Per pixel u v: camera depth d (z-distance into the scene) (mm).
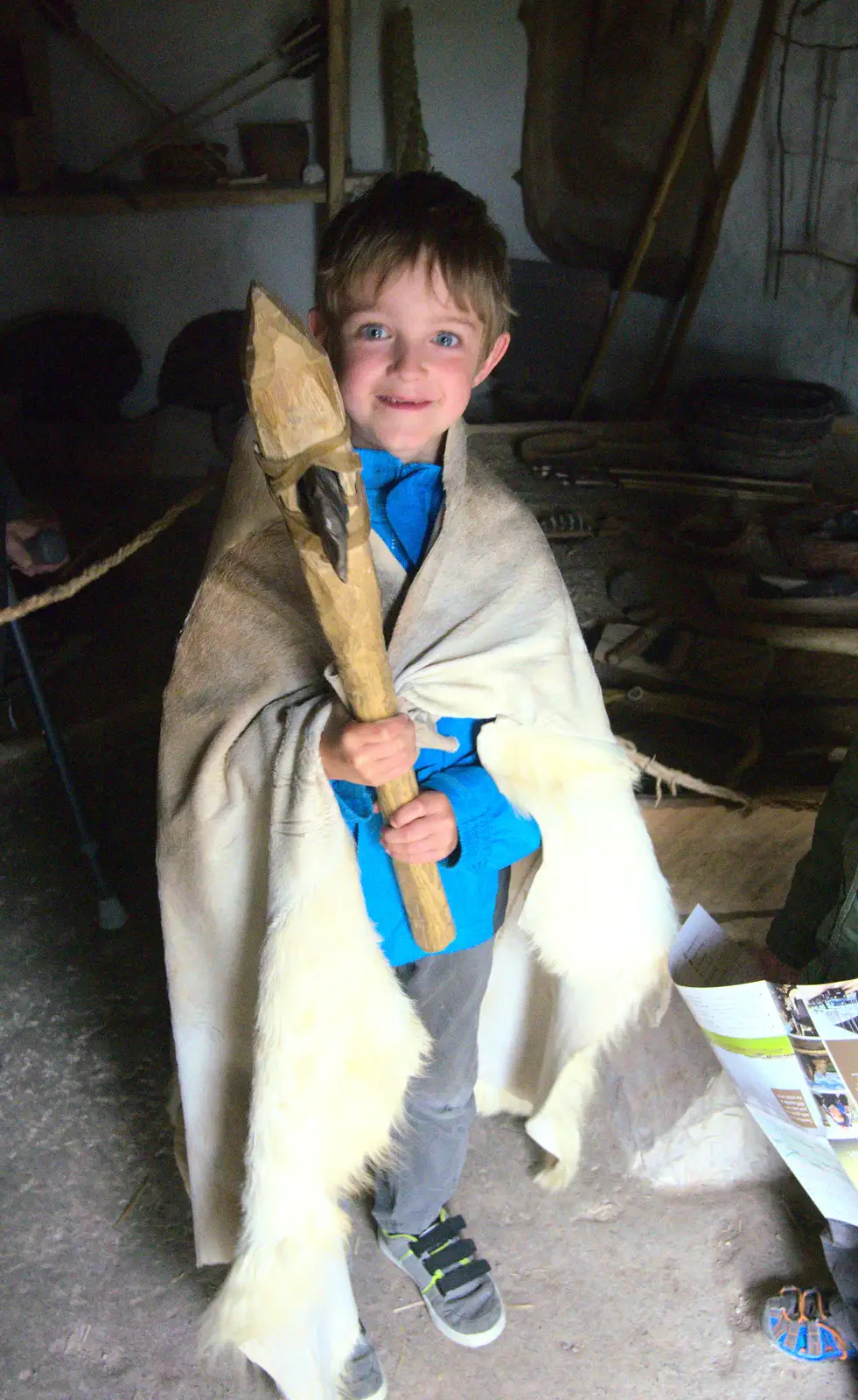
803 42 4707
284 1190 1422
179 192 4668
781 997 1304
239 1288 1451
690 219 5047
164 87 4719
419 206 1228
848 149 4859
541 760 1511
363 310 1240
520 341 5262
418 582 1374
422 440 1306
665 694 2760
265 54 4707
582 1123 2064
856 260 5035
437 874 1411
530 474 4211
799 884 1643
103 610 3662
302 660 1378
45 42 4590
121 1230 2014
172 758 1442
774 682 2934
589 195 5035
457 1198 2068
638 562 3523
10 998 2467
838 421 4703
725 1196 2072
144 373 5129
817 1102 1377
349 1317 1665
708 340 5336
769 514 3908
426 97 4906
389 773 1246
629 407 5449
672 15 4684
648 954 1707
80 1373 1808
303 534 1041
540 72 4832
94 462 4727
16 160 4621
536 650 1466
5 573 2191
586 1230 2023
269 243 4973
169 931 1514
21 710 3152
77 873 2777
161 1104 2236
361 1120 1469
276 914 1335
